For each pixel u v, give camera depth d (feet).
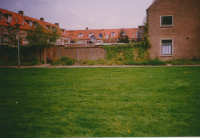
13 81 30.89
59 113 15.39
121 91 22.80
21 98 20.16
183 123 13.08
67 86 26.37
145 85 26.27
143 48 71.72
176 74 36.81
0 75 38.50
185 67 50.26
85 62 67.51
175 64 60.70
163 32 70.38
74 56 75.92
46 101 18.89
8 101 19.03
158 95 20.61
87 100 19.04
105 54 73.87
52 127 12.73
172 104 17.30
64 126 12.87
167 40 70.79
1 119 14.20
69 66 61.16
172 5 69.00
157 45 71.20
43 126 12.90
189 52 68.95
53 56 75.56
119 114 14.93
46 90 23.91
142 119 13.85
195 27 67.82
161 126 12.66
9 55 74.84
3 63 66.54
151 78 32.35
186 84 26.53
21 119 14.17
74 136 11.44
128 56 72.59
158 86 25.45
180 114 14.75
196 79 30.63
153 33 71.26
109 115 14.75
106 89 24.06
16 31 77.36
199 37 67.72
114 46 73.15
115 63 65.62
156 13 70.54
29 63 66.49
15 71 46.19
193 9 67.51
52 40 72.64
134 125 12.85
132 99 19.16
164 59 70.95
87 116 14.60
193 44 68.44
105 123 13.24
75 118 14.26
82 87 25.54
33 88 25.20
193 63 60.18
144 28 72.90
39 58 72.74
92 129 12.34
